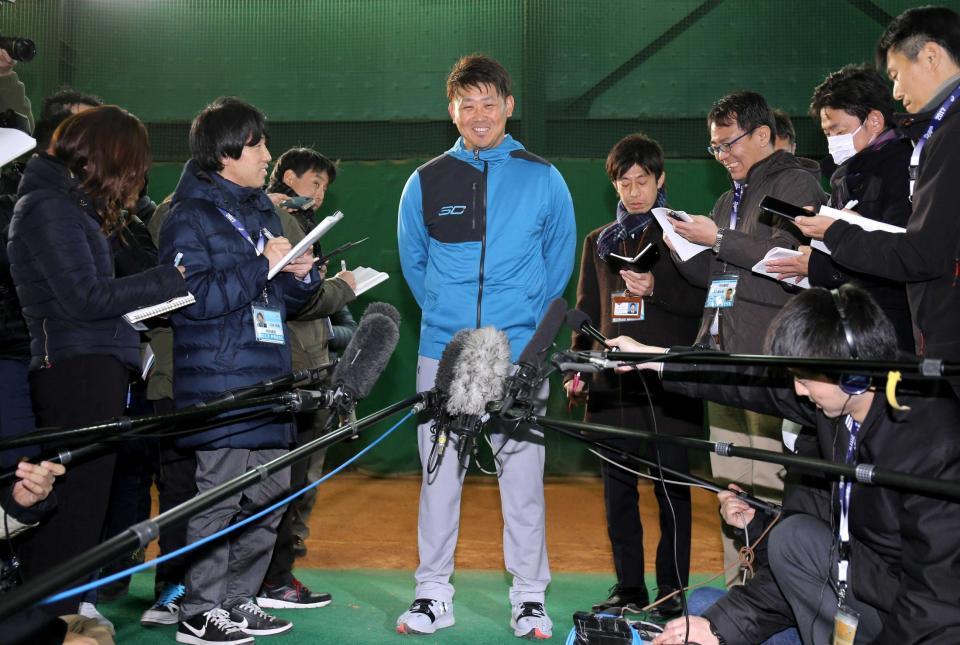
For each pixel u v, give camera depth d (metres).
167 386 3.83
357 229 8.42
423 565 3.89
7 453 3.21
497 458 3.89
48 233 3.10
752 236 3.64
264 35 9.05
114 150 3.22
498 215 3.92
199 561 3.51
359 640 3.68
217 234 3.38
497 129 3.94
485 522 6.48
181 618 3.53
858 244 3.01
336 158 9.02
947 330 2.93
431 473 3.74
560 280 4.13
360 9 9.02
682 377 3.08
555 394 8.16
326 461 8.34
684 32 8.80
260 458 3.64
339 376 3.14
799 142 8.64
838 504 2.58
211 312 3.30
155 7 9.03
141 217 4.59
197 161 3.50
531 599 3.81
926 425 2.30
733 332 3.77
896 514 2.34
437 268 3.99
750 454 2.37
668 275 4.28
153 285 3.15
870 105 3.55
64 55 8.95
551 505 7.15
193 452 3.83
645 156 4.35
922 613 2.20
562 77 8.89
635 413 4.16
